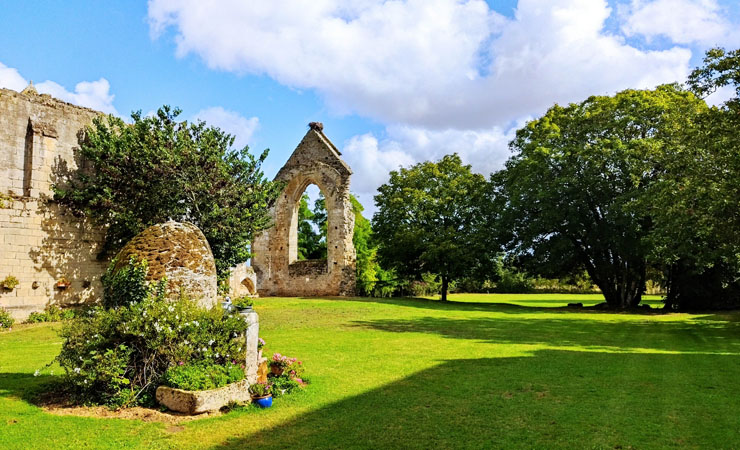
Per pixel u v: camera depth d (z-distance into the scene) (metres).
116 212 20.89
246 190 22.72
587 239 29.61
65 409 6.98
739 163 16.39
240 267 28.84
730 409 7.24
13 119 20.83
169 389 6.97
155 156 20.30
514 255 33.88
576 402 7.63
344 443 5.86
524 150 31.73
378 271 45.75
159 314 7.52
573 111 31.19
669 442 5.91
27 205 20.33
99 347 7.48
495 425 6.53
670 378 9.31
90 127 22.41
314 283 32.47
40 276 20.56
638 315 25.39
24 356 11.17
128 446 5.65
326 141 33.84
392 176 37.91
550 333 16.70
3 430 6.03
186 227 9.10
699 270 24.06
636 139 26.91
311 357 11.23
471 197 35.97
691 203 18.67
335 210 32.22
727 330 18.25
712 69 17.09
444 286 35.84
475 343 13.81
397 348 12.66
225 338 7.70
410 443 5.88
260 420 6.68
